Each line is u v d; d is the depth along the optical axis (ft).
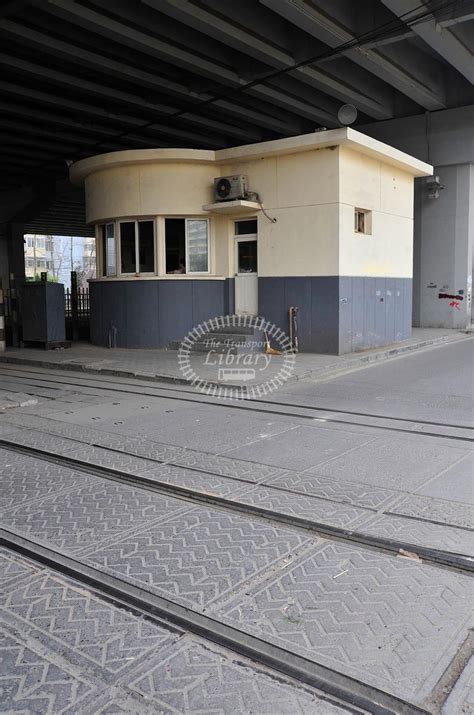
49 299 54.39
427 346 55.98
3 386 37.58
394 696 8.98
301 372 38.52
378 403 30.35
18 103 58.44
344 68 55.77
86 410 29.99
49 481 19.20
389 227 52.85
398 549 13.80
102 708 8.86
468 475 18.90
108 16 39.70
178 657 10.05
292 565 13.16
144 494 17.88
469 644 10.20
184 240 52.13
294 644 10.27
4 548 14.32
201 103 54.34
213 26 40.83
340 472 19.45
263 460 20.94
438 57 59.52
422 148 66.08
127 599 11.87
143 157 49.42
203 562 13.37
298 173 46.57
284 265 48.01
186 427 26.02
